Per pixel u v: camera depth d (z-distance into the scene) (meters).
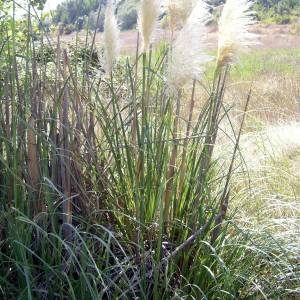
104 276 2.72
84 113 3.06
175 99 3.01
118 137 3.11
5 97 2.86
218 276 2.89
